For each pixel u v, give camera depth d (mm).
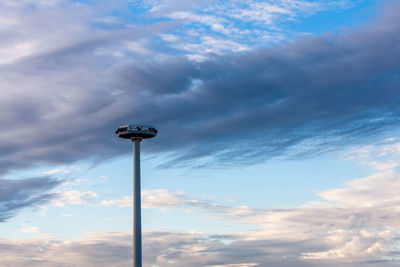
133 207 173750
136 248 171625
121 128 176750
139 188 176625
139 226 172875
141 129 176875
